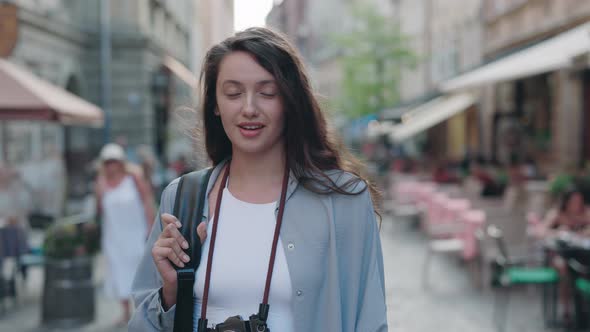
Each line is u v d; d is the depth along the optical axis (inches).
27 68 646.5
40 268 384.2
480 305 286.7
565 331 244.7
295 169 76.6
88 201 389.1
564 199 291.4
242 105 74.4
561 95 610.9
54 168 508.7
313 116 78.0
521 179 444.8
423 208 504.4
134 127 885.2
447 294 308.7
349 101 1196.5
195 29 1087.6
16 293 300.7
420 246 456.8
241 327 69.9
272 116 74.9
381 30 1145.4
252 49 74.1
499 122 748.6
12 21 313.0
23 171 474.3
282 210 74.7
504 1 786.2
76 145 847.1
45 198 492.4
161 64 960.9
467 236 318.7
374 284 74.9
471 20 956.6
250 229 74.9
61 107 309.9
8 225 297.9
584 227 285.0
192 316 73.4
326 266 73.5
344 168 81.5
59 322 257.9
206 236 75.4
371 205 77.9
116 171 262.1
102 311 282.4
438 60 1163.3
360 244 75.5
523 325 254.1
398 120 1064.8
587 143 580.1
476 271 322.3
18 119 300.0
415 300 297.3
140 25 878.4
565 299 254.1
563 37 353.1
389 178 719.1
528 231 304.5
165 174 599.5
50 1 715.4
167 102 933.2
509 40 765.3
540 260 288.5
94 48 870.4
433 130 1219.9
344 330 73.7
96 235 265.0
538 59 330.3
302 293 72.1
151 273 79.8
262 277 72.9
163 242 73.3
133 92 883.4
